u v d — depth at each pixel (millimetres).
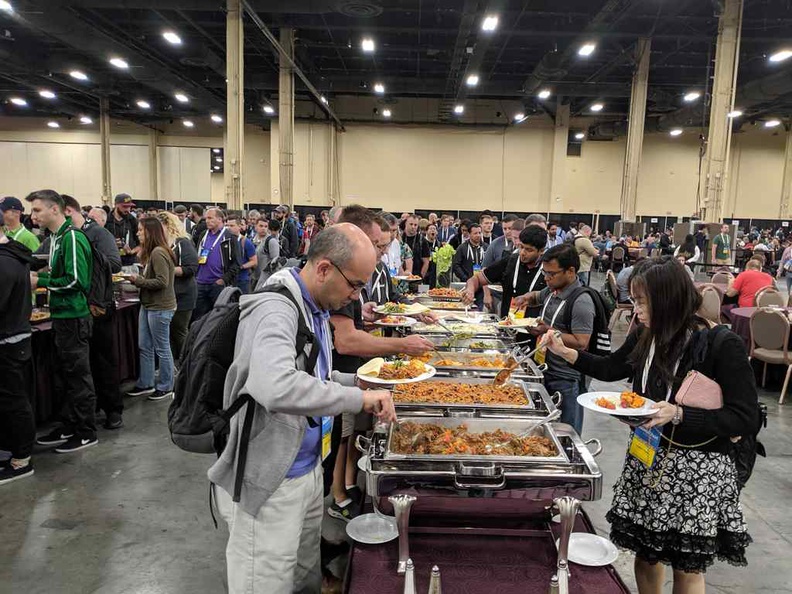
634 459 1637
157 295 4258
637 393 1664
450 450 1683
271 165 18766
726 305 6676
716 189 9906
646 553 1558
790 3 10531
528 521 1966
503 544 1915
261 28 10352
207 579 2268
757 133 19578
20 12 9359
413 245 7562
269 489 1343
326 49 14344
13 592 2160
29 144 20172
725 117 9766
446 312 3980
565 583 1545
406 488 1596
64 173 20297
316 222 11883
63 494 2924
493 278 3957
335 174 19156
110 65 14414
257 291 1396
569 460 1644
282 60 12445
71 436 3541
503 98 18812
